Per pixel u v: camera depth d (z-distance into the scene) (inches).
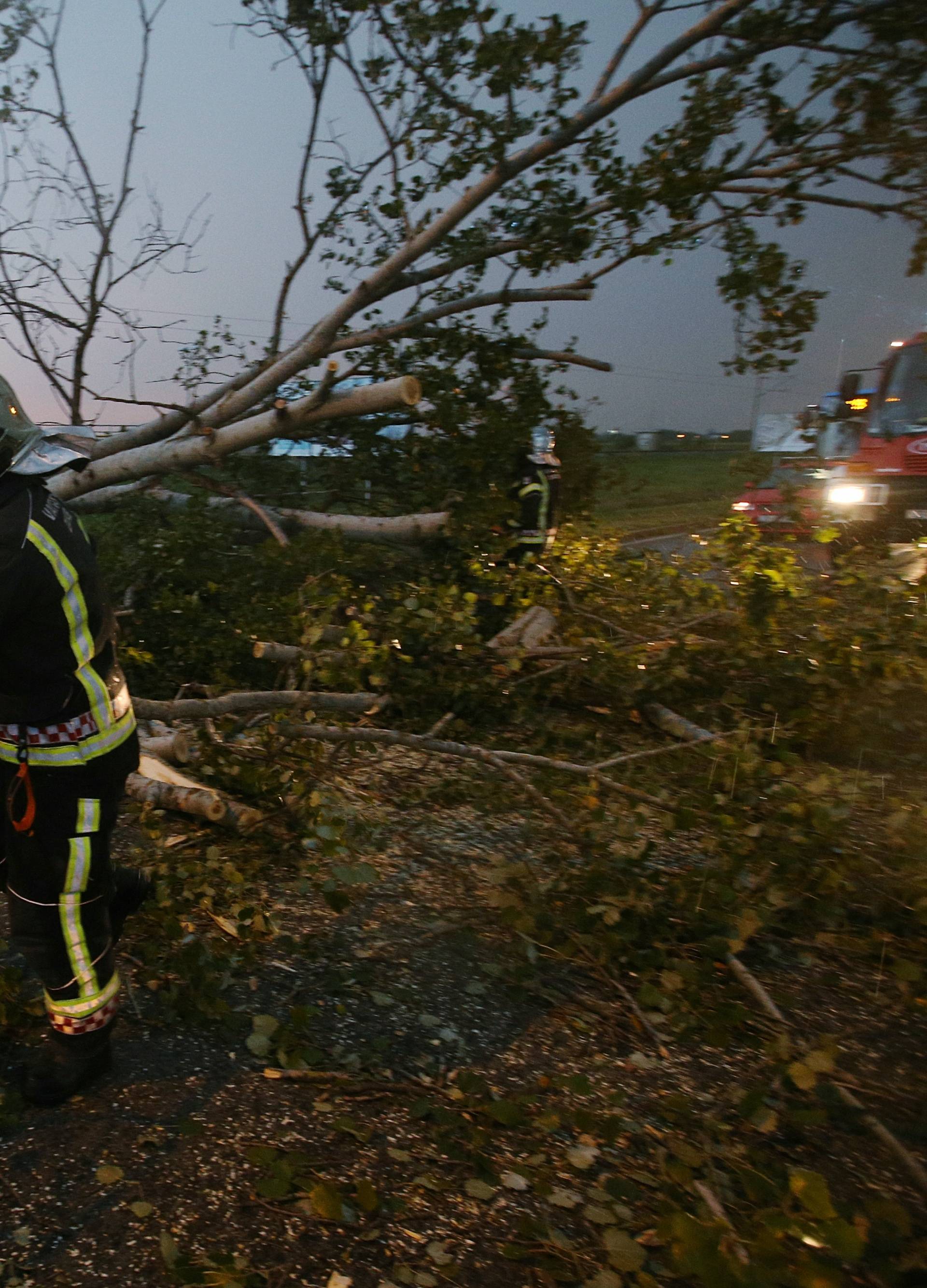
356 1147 87.3
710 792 139.0
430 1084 97.2
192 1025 103.6
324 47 234.8
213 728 173.0
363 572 257.8
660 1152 87.4
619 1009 114.0
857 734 194.9
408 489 288.8
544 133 226.5
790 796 132.1
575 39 216.4
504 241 255.6
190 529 245.4
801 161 238.7
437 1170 85.2
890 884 136.1
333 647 195.6
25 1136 85.7
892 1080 102.9
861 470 338.6
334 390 227.0
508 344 275.3
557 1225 79.9
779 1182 84.1
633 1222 80.1
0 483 81.2
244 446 232.4
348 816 156.2
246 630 214.1
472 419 269.0
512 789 176.2
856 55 225.1
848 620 210.5
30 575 79.4
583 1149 88.9
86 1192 79.6
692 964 117.0
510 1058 102.9
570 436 289.7
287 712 166.2
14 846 85.0
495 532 253.0
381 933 126.6
